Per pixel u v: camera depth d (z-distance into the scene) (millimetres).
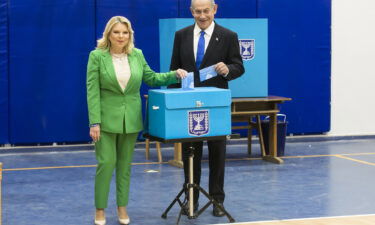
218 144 5379
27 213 5734
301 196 6367
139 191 6641
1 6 9094
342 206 5922
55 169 7988
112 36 4945
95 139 5012
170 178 7355
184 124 4816
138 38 9617
